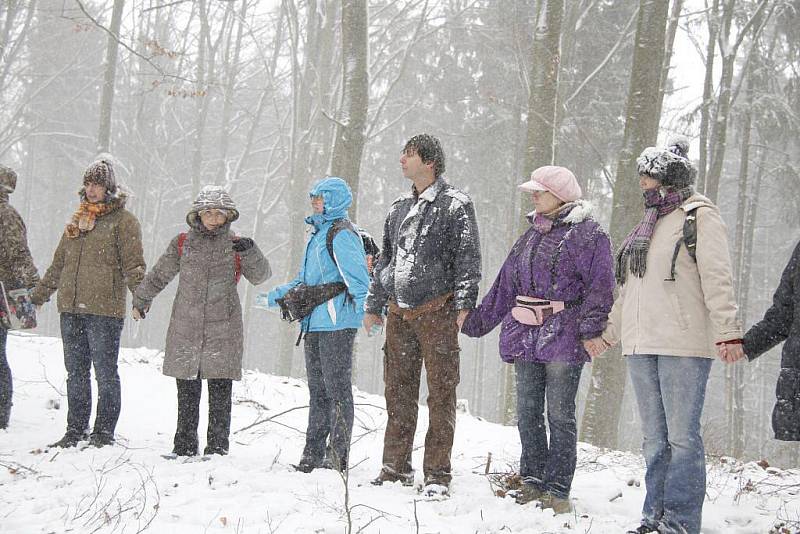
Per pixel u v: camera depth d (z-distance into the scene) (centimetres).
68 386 555
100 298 546
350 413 487
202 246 526
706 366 379
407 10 2384
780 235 3900
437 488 432
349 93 1223
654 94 1033
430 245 443
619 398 1027
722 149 1762
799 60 2233
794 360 341
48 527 360
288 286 517
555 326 421
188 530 352
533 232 443
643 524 383
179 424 524
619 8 2438
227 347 519
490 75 2881
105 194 555
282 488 429
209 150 4156
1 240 570
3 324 575
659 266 385
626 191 1027
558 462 421
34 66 3325
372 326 478
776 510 461
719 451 920
